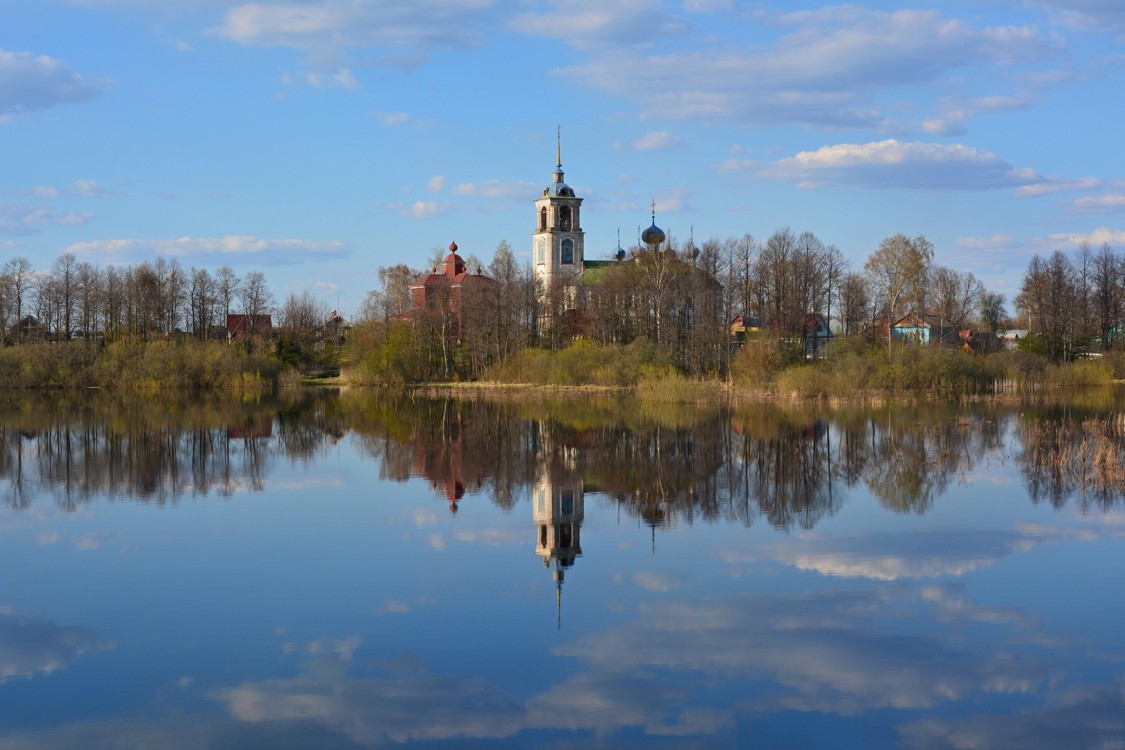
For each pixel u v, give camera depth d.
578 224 179.25
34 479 52.09
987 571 31.91
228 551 35.56
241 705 22.30
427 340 142.12
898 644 25.44
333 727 21.16
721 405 96.44
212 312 159.75
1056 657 24.52
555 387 121.19
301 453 62.94
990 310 196.12
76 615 28.44
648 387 109.50
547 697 22.52
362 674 23.94
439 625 27.22
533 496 46.44
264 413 94.12
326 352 169.75
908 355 105.38
